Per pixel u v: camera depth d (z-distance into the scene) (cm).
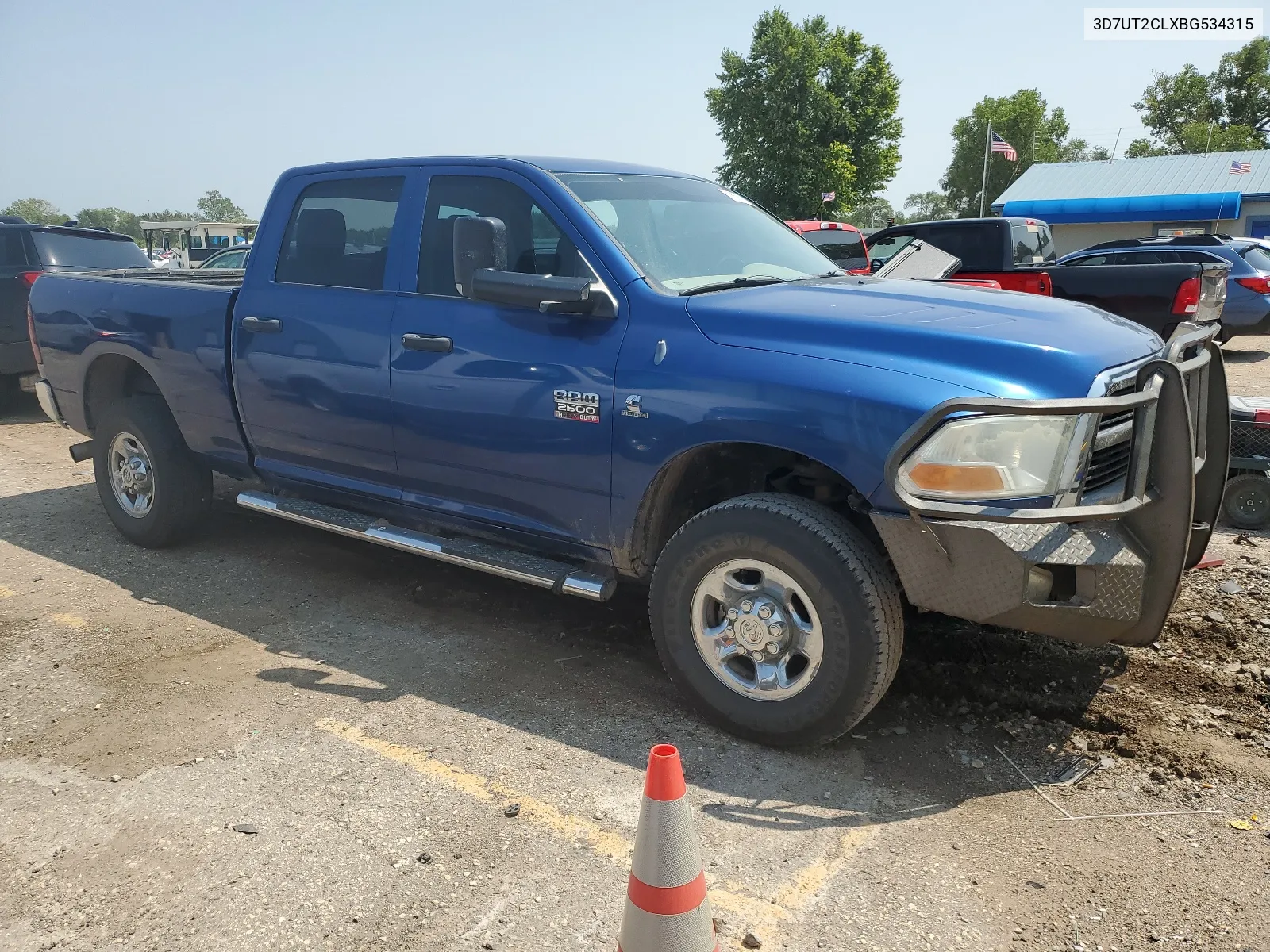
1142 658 388
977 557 280
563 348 350
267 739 331
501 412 366
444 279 393
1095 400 272
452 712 352
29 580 486
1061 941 236
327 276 430
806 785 304
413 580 494
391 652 406
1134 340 327
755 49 4028
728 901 250
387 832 279
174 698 361
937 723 344
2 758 319
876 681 300
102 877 259
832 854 270
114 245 1057
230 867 263
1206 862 265
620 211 379
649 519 347
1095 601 283
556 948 232
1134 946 234
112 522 577
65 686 370
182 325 478
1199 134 6400
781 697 317
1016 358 287
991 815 289
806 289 362
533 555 388
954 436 277
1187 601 447
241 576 496
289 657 400
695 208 420
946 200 7888
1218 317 446
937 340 296
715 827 282
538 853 269
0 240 960
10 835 277
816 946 234
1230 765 312
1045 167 4259
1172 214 3578
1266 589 463
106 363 535
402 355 394
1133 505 279
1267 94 6669
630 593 479
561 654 406
